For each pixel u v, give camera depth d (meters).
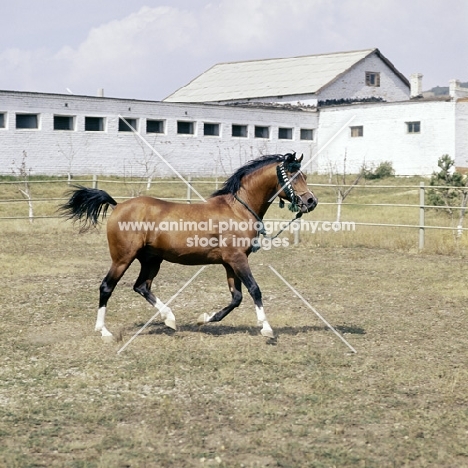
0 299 10.99
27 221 22.22
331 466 5.20
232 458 5.34
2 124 36.44
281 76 53.22
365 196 31.08
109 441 5.60
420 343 8.64
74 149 38.44
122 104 39.69
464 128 41.19
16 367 7.58
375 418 6.14
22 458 5.27
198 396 6.67
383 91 52.00
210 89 55.81
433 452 5.46
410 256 15.74
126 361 7.77
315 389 6.87
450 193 23.25
